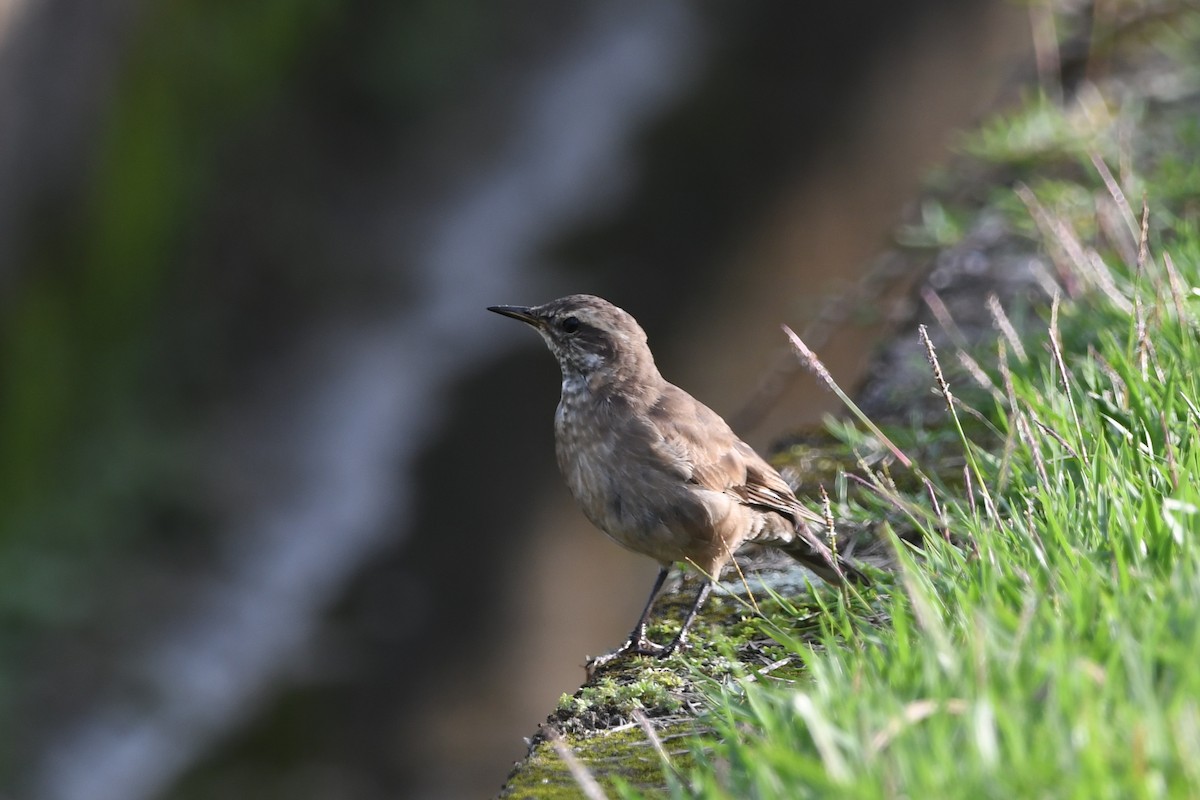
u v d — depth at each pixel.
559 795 4.54
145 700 14.92
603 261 18.73
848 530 6.43
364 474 16.97
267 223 18.08
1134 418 5.80
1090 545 4.85
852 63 19.80
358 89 19.05
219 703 15.09
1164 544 4.64
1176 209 8.90
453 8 19.69
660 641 6.02
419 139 19.28
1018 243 9.30
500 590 16.08
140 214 17.00
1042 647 3.93
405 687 15.41
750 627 5.85
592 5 20.64
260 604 15.78
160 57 17.39
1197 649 3.66
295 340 17.84
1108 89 11.61
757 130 19.58
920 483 6.68
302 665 15.45
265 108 18.30
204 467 16.69
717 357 18.27
